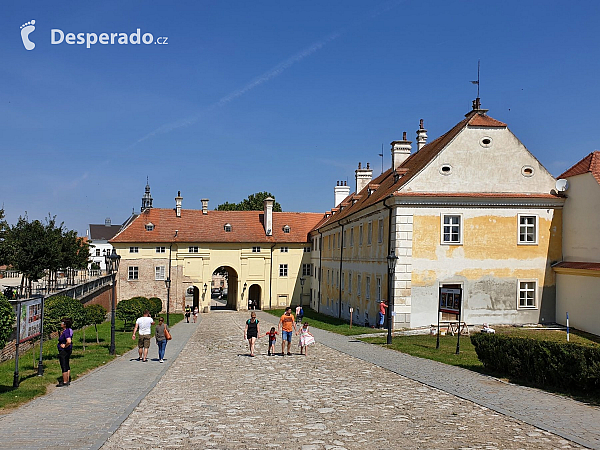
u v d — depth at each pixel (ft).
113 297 79.41
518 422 36.73
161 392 49.21
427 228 104.73
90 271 173.47
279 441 32.50
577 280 100.12
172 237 233.55
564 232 106.73
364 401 44.19
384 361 67.15
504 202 105.70
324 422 37.19
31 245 119.85
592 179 98.02
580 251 101.40
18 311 50.19
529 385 50.16
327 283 192.75
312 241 241.35
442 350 76.33
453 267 104.99
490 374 56.44
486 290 105.29
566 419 37.14
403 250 104.22
